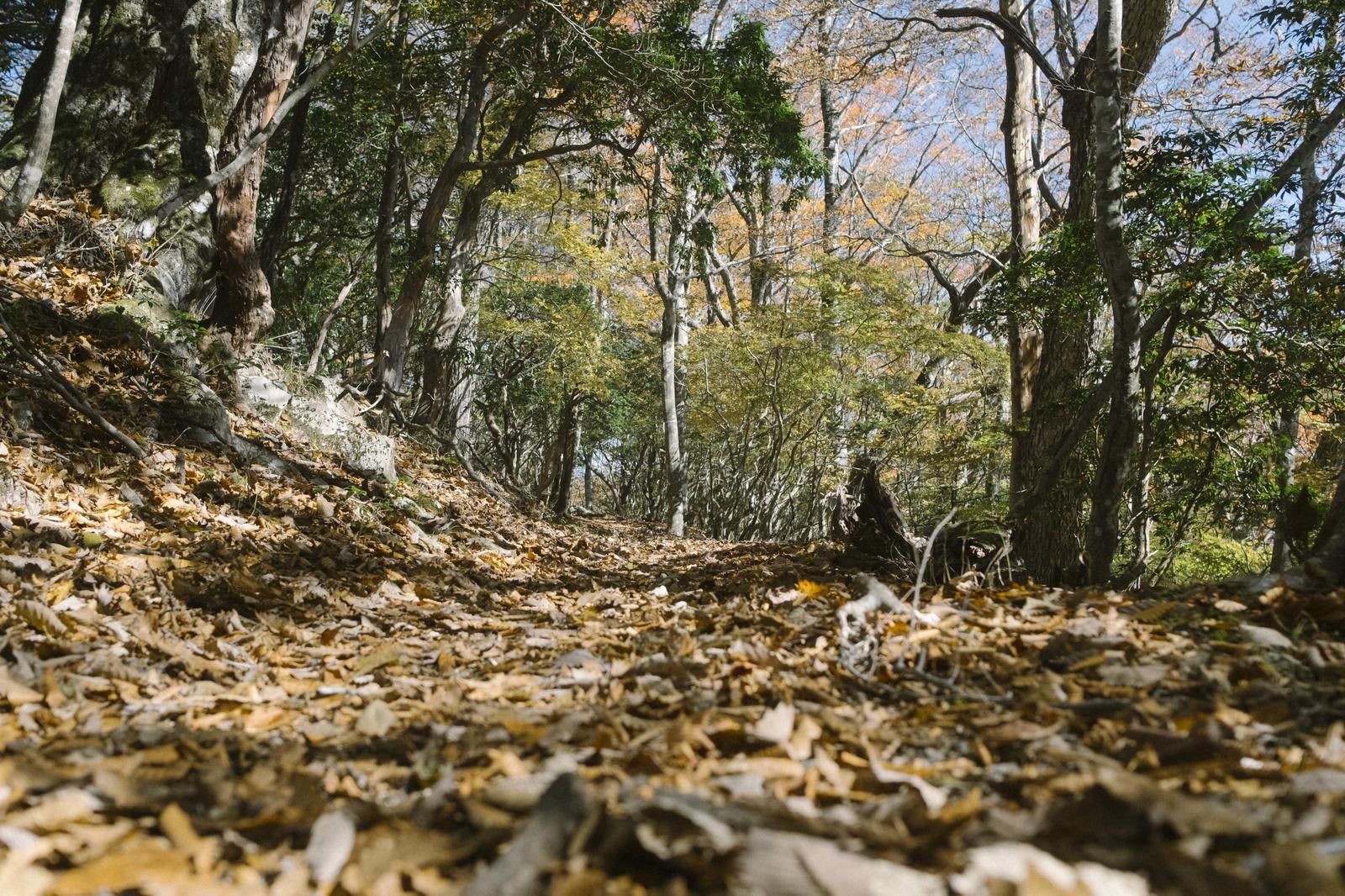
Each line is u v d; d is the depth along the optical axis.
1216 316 8.85
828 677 3.40
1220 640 3.54
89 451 8.16
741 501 28.88
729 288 31.02
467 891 1.55
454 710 3.13
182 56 12.91
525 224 30.69
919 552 7.84
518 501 21.20
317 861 1.73
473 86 18.55
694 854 1.58
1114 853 1.55
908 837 1.65
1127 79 12.48
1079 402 10.69
